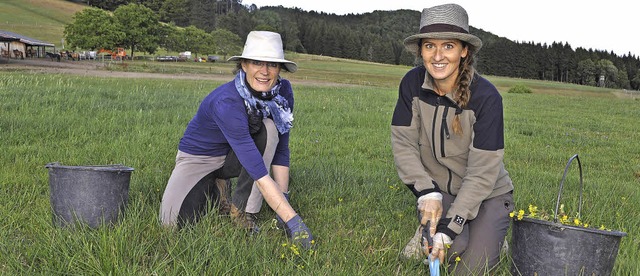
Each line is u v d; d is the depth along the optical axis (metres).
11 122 7.15
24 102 9.30
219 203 3.85
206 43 93.19
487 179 3.04
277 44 3.48
